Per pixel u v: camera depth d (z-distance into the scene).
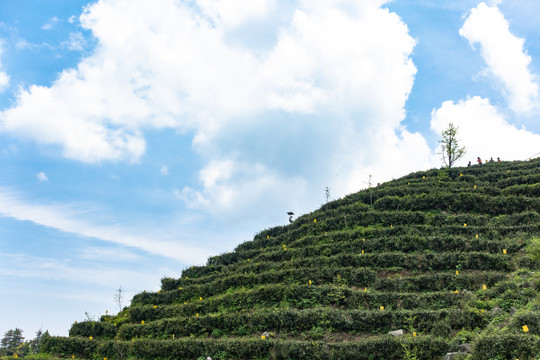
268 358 20.67
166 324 27.19
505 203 33.62
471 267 25.92
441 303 21.64
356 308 23.42
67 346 28.77
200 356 22.62
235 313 25.17
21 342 55.38
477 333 17.47
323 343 19.73
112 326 31.06
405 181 46.19
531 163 45.09
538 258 23.27
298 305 25.02
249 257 40.25
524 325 15.64
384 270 27.91
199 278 36.81
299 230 39.88
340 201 44.56
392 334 19.75
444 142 49.25
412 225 32.91
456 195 36.06
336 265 29.39
